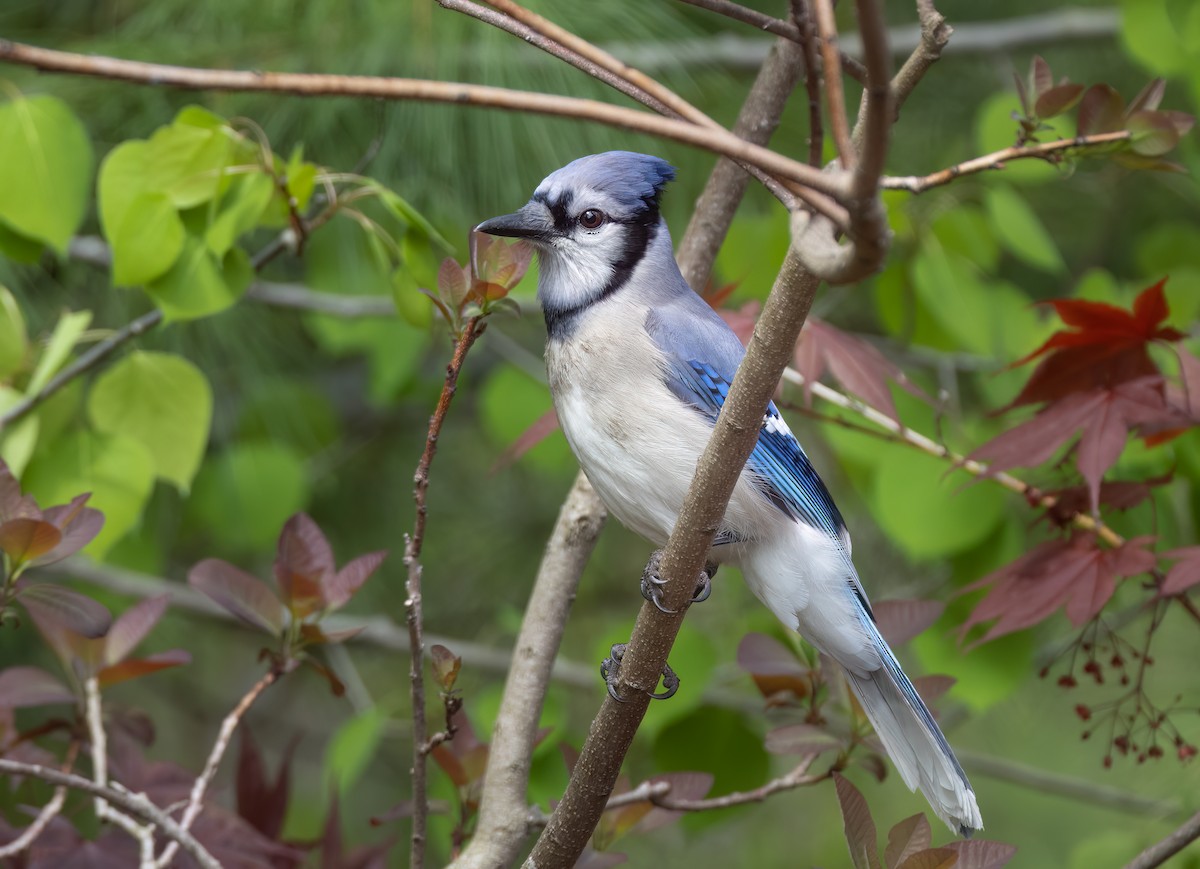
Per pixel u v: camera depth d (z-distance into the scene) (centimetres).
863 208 305
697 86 934
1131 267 1143
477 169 874
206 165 682
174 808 551
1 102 731
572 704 1099
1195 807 832
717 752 808
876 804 1201
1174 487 822
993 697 750
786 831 1203
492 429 1015
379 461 1173
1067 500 661
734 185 710
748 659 612
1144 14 886
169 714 1184
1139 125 518
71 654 586
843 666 632
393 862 1066
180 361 725
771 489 650
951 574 803
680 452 619
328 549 571
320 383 1220
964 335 854
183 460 726
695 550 459
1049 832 1195
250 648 1217
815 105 384
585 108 299
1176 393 643
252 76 289
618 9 873
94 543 688
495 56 838
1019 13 1155
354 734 842
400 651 1041
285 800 656
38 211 688
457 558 1188
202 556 1128
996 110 861
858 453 814
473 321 478
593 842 572
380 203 877
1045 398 645
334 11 873
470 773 594
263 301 962
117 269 682
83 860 570
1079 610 599
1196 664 1027
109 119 877
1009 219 861
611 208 670
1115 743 640
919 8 403
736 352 654
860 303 1127
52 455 706
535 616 632
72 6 941
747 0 1013
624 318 646
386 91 294
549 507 1199
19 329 733
